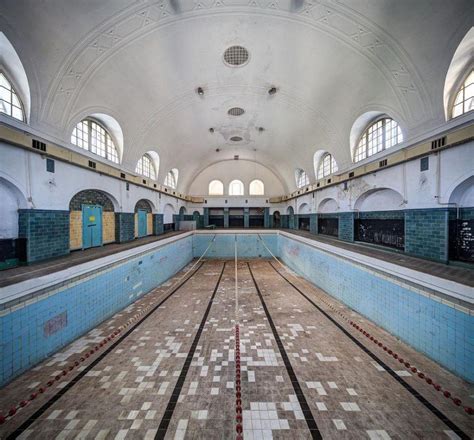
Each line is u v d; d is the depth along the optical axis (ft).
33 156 13.50
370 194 21.84
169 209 41.96
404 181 16.47
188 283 24.99
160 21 14.88
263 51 18.26
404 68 13.98
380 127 19.57
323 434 6.86
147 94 20.89
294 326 14.20
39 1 10.75
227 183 54.03
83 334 13.02
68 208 16.46
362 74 16.62
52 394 8.30
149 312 16.63
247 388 8.73
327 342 12.20
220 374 9.55
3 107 12.00
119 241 23.50
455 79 12.49
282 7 14.58
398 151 16.48
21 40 11.15
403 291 12.12
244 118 31.04
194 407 7.82
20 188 12.66
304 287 23.32
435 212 13.89
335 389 8.66
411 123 15.02
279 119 29.25
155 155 31.81
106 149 21.71
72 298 12.23
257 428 7.06
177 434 6.84
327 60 17.42
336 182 26.25
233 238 40.96
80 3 11.92
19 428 6.95
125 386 8.78
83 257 15.02
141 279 20.40
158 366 10.07
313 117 24.77
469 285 8.75
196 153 41.73
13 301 8.96
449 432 6.84
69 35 12.83
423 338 10.85
